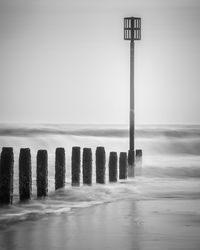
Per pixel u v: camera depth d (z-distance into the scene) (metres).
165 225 12.41
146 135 69.12
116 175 22.84
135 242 10.43
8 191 14.82
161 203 16.75
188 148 57.94
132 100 28.06
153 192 19.91
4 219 12.80
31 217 13.29
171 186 22.12
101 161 21.02
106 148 60.12
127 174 27.09
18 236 10.88
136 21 28.67
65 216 13.62
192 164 33.91
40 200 16.42
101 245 10.12
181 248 9.89
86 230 11.65
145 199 17.86
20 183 15.91
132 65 28.27
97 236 10.99
